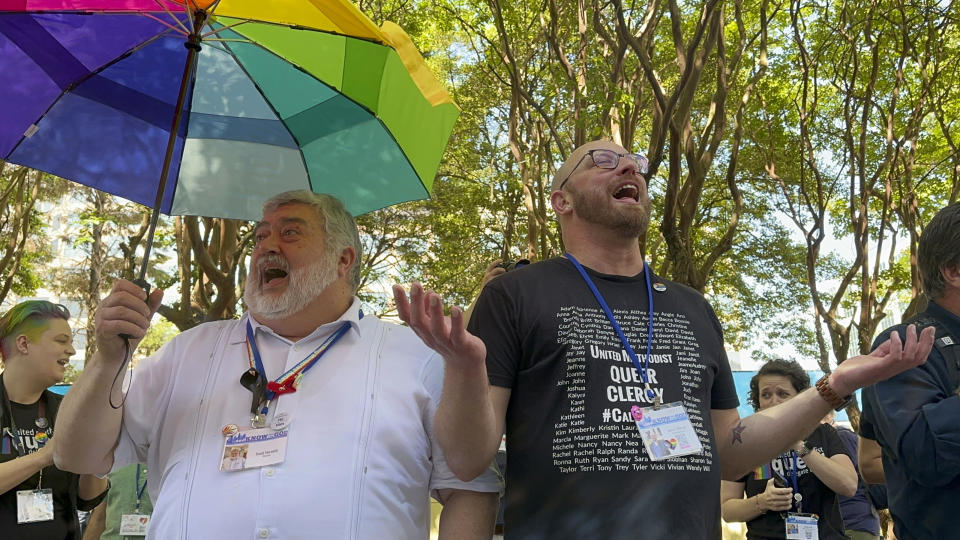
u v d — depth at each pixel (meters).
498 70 13.77
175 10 2.56
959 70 12.58
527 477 2.55
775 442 2.71
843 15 11.57
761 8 10.77
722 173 16.84
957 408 2.36
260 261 2.68
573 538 2.42
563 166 3.12
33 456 3.42
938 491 2.48
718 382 2.89
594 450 2.49
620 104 9.19
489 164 17.36
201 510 2.36
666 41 12.42
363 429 2.48
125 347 2.24
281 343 2.70
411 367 2.67
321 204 2.81
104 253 20.48
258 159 3.02
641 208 2.94
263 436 2.46
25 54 2.65
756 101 13.24
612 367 2.61
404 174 2.92
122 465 2.58
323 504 2.35
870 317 12.36
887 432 2.55
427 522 2.62
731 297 19.50
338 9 2.36
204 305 12.27
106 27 2.69
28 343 3.75
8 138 2.68
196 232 10.73
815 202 15.12
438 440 2.42
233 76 2.89
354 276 2.87
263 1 2.47
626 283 2.89
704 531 2.49
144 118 2.88
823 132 14.05
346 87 2.79
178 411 2.57
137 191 2.90
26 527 3.52
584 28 9.81
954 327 2.64
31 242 19.30
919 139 13.95
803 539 4.27
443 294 18.45
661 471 2.47
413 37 12.07
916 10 11.64
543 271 2.86
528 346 2.67
